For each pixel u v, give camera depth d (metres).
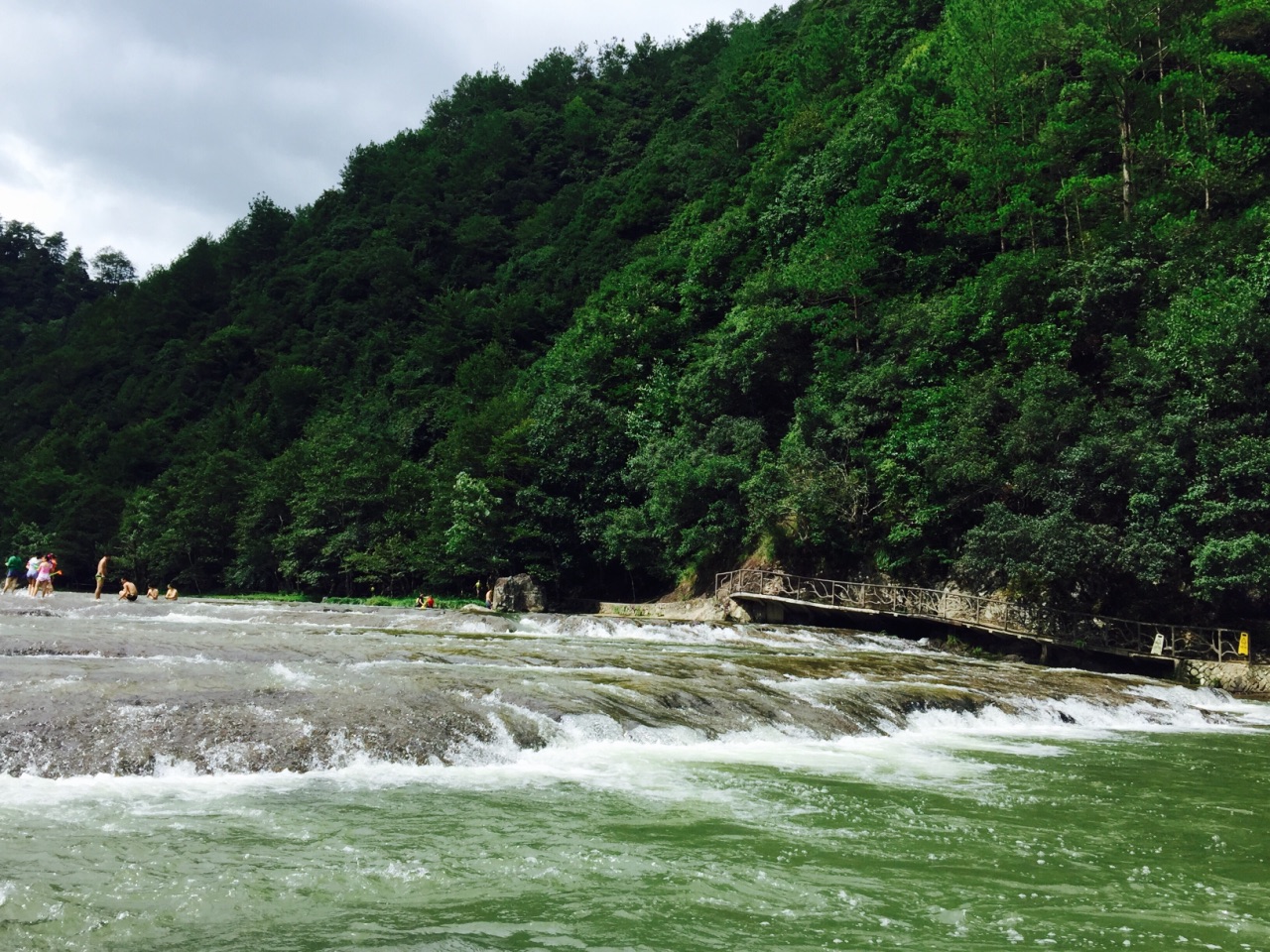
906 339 45.97
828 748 15.10
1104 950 6.61
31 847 7.67
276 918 6.50
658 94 140.50
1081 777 13.67
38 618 23.77
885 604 38.59
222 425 98.44
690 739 14.65
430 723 12.69
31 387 132.75
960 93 56.88
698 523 45.56
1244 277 35.78
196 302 137.38
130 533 78.75
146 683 12.88
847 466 43.28
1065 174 49.00
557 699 14.66
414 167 142.62
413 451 81.19
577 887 7.49
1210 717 22.66
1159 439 32.44
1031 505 36.53
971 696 19.89
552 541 53.62
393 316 113.75
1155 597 33.75
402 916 6.66
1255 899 8.00
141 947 5.89
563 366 69.06
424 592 64.38
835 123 72.25
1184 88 46.12
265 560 72.25
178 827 8.51
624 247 98.75
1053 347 39.16
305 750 11.40
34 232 198.62
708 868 8.15
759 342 49.94
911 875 8.25
